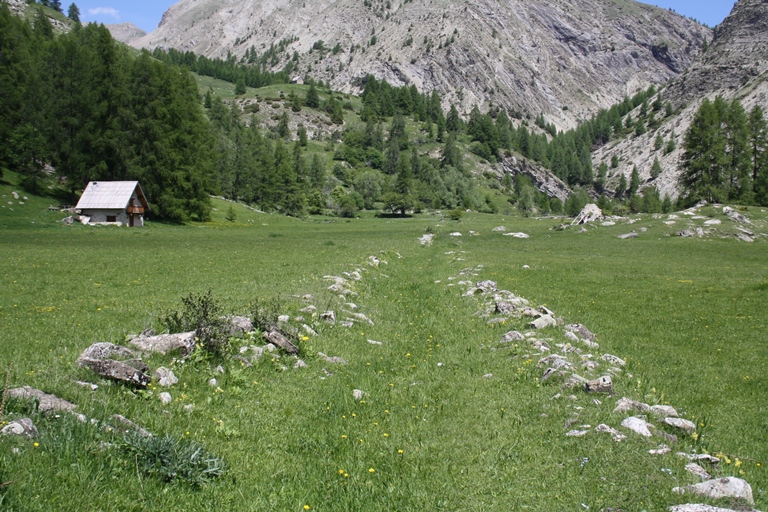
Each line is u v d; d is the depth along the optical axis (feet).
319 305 65.41
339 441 31.09
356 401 38.19
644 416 34.50
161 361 38.19
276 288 77.36
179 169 310.45
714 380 45.37
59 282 82.99
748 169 313.53
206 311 44.42
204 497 22.57
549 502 24.26
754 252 172.65
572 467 27.45
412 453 29.94
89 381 31.45
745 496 23.76
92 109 289.12
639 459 27.94
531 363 46.24
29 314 56.80
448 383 42.86
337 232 290.35
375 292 85.81
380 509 23.84
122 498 20.45
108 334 45.44
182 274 95.66
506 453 29.50
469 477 26.91
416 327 63.77
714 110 305.73
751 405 39.40
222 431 29.81
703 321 69.31
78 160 284.82
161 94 316.81
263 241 203.10
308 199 539.29
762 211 247.91
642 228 233.14
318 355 47.42
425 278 108.68
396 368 46.98
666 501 23.52
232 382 37.81
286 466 27.27
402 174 550.36
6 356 37.14
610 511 23.13
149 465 23.39
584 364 45.21
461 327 63.41
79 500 19.30
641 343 58.18
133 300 67.31
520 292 92.99
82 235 208.64
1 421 21.74
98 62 296.30
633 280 110.01
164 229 270.46
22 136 279.90
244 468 26.17
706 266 138.62
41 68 298.15
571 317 71.10
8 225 223.10
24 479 19.27
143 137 301.02
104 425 25.18
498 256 163.22
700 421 35.68
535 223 334.03
